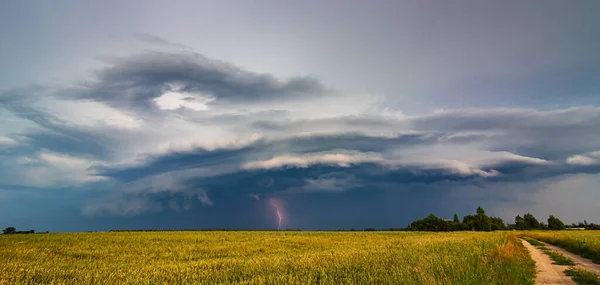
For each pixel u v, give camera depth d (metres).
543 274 17.38
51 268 19.36
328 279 14.06
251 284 13.74
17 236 45.78
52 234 52.38
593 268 19.61
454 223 133.75
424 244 33.16
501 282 13.43
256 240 46.56
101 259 25.33
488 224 133.38
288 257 23.00
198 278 15.74
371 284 13.03
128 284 14.90
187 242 42.00
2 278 16.25
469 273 13.99
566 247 35.16
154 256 27.67
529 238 60.34
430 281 12.25
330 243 41.28
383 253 23.45
